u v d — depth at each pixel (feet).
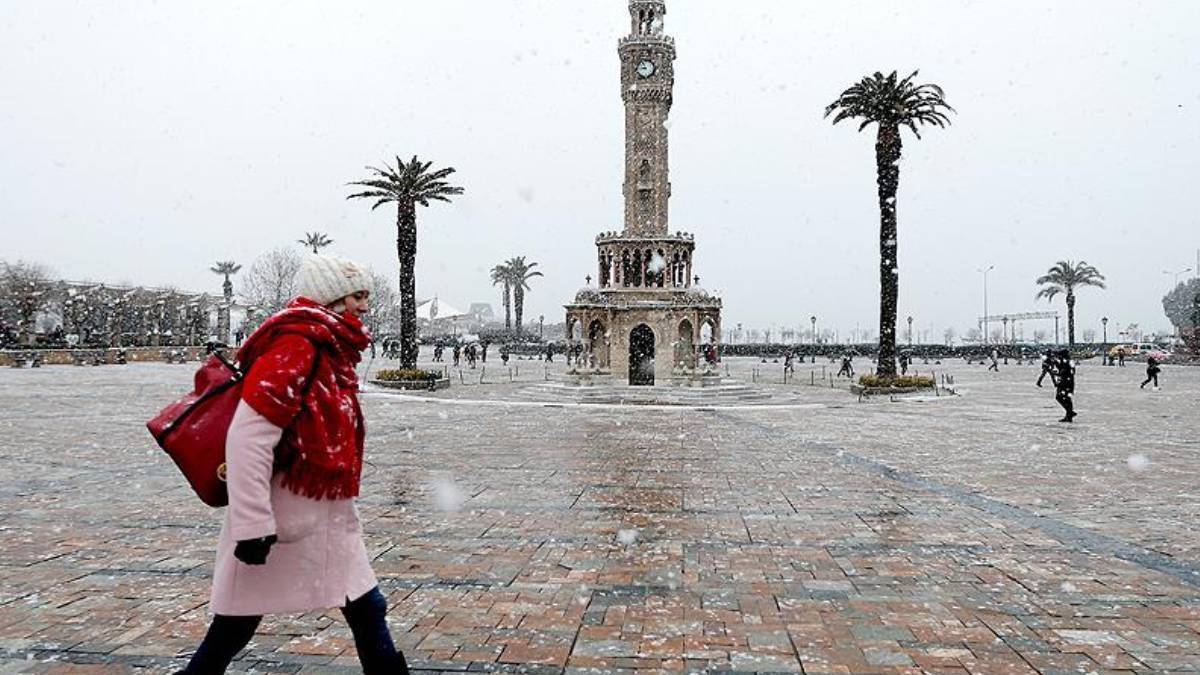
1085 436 65.62
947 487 40.88
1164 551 27.86
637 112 151.94
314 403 12.56
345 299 13.96
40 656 18.08
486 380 160.35
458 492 39.04
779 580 24.36
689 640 19.27
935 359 341.00
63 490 38.78
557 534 30.27
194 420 12.32
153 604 21.81
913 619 20.81
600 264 149.69
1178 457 52.60
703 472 45.75
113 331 272.92
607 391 123.24
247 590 12.56
